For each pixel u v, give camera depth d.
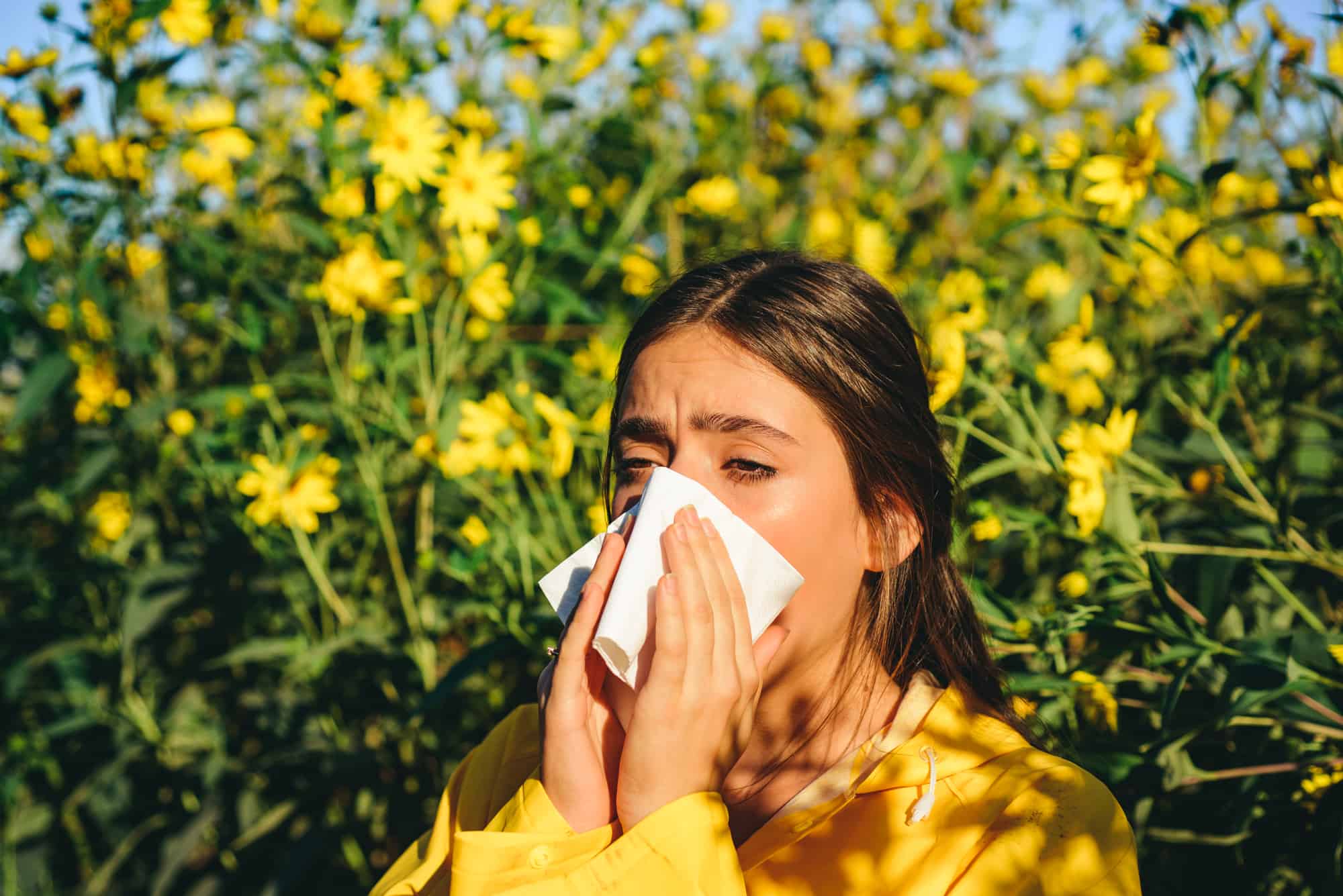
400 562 2.21
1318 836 1.37
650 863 0.79
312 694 2.43
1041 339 2.26
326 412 2.23
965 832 0.84
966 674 1.05
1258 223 2.42
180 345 2.83
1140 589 1.45
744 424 0.88
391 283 2.19
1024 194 2.25
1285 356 1.87
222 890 2.49
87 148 2.43
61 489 2.73
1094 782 0.86
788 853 0.87
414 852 1.17
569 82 2.81
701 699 0.82
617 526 0.92
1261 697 1.20
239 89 2.81
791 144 3.54
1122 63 3.26
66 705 2.89
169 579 2.43
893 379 0.99
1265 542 1.54
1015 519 1.61
